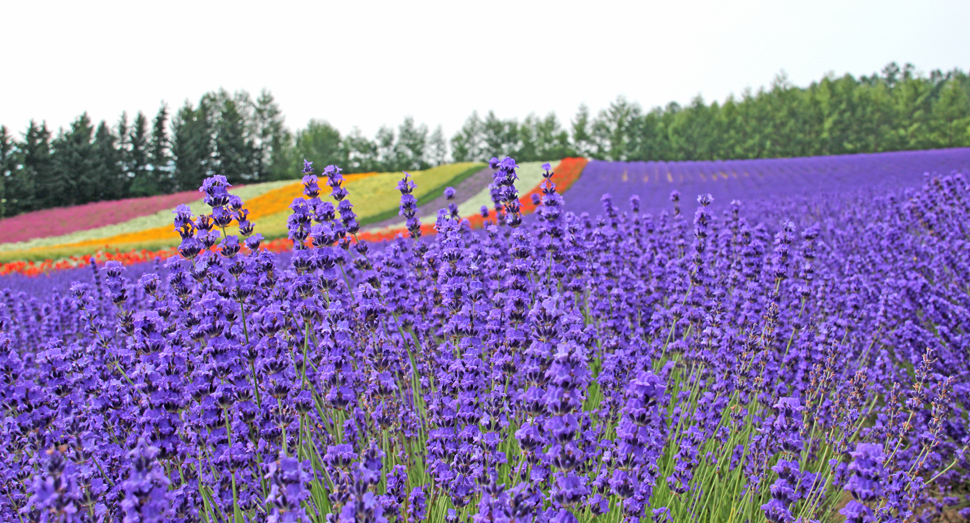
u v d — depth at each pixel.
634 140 100.31
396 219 35.03
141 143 74.81
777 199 20.50
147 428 2.66
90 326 3.94
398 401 3.77
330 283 3.72
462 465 2.80
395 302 4.45
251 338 3.17
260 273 3.98
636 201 6.93
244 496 2.88
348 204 4.52
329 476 3.01
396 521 2.97
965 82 111.56
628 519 2.88
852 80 97.44
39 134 65.31
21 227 46.12
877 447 2.26
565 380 2.16
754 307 4.79
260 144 94.31
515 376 3.43
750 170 39.44
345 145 97.94
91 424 3.09
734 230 5.98
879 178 28.83
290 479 1.92
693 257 5.01
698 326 4.77
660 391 2.45
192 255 3.29
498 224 5.92
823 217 14.54
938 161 32.38
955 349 5.08
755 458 3.75
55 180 64.44
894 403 4.17
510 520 2.09
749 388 4.04
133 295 6.42
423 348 4.30
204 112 87.50
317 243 3.64
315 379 3.71
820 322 5.58
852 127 84.81
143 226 44.06
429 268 4.42
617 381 3.64
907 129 83.00
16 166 62.31
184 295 3.41
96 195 68.88
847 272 6.45
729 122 96.00
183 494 2.51
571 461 2.20
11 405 2.82
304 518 1.95
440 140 103.81
